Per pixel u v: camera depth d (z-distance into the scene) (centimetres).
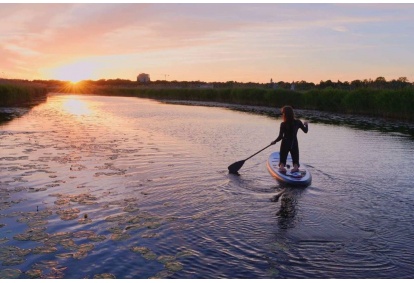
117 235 530
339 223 589
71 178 822
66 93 8738
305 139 1499
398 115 2403
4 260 456
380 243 520
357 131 1766
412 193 749
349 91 2966
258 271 441
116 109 3128
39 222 571
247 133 1638
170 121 2127
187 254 479
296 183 791
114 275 427
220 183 803
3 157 1028
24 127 1708
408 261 471
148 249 490
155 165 964
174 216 607
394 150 1241
